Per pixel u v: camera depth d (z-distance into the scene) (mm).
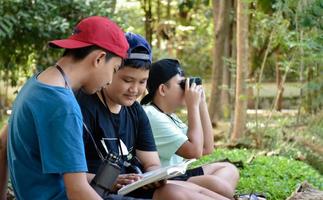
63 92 2320
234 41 9695
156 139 3467
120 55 2471
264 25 7785
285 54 8867
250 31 9492
